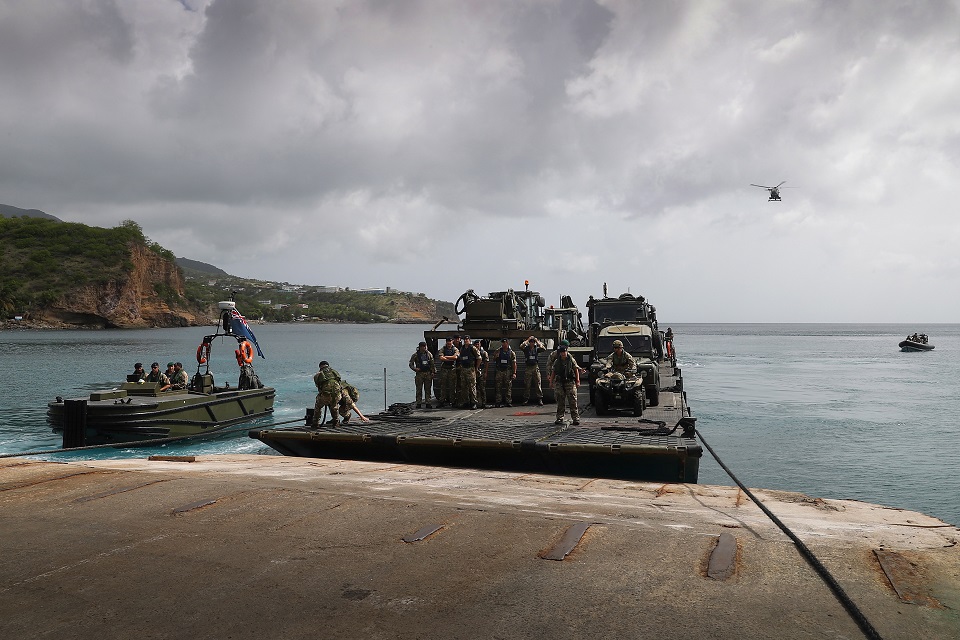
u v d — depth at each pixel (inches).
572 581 145.6
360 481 264.8
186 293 7445.9
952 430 844.6
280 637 123.0
